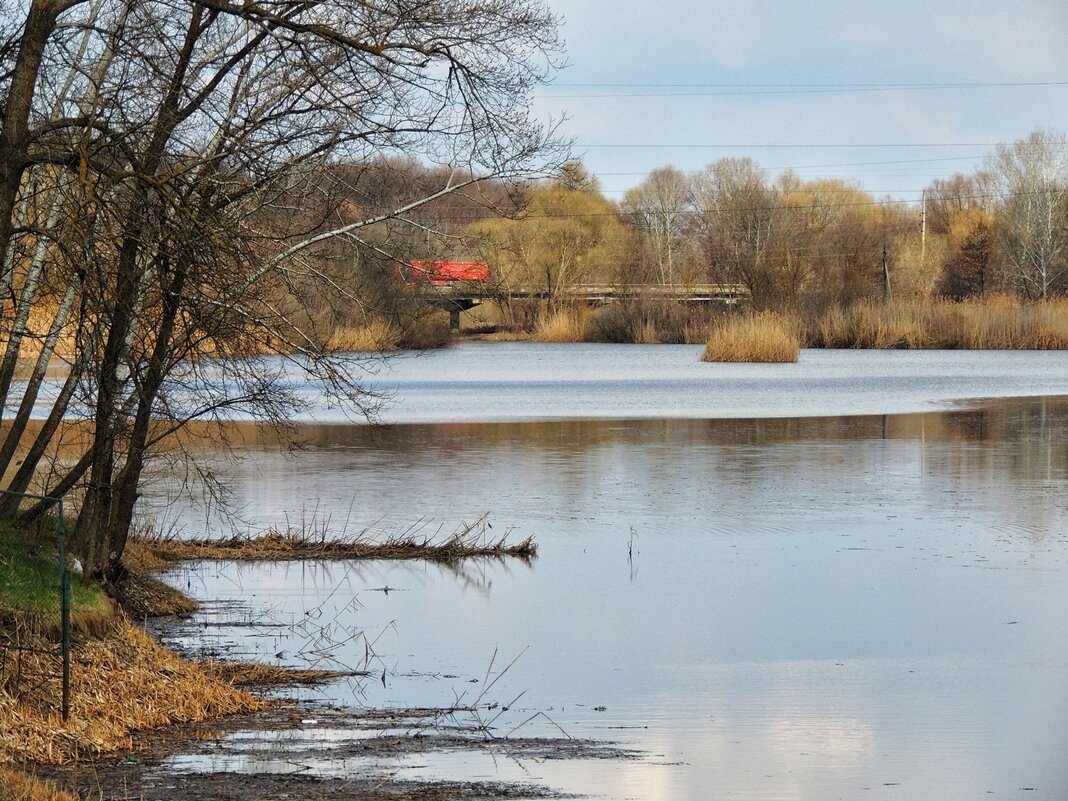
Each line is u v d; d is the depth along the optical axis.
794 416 118.75
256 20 32.38
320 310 44.09
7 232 32.09
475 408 126.88
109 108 34.94
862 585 50.03
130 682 33.56
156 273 36.12
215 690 34.78
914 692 36.22
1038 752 30.97
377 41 34.97
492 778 28.53
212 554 55.94
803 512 66.75
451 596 48.66
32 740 29.48
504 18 36.28
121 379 42.19
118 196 33.53
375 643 41.84
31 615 34.00
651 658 39.94
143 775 28.19
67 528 44.69
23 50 32.31
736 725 33.03
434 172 41.78
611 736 32.09
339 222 42.53
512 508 67.88
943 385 155.25
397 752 30.50
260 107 38.16
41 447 43.59
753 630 43.31
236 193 37.34
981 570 52.66
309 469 83.00
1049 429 106.62
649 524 63.38
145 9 36.47
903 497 71.50
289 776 28.33
